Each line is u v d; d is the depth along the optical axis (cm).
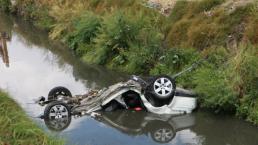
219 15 2056
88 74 2198
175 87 1612
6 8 4297
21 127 1309
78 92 1914
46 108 1555
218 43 1936
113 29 2270
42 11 3559
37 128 1345
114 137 1452
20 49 2803
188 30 2127
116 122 1570
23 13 3956
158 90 1603
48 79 2112
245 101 1551
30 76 2156
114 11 2503
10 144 1241
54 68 2314
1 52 2080
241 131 1484
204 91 1633
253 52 1670
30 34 3309
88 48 2525
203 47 1983
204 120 1571
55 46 2859
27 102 1736
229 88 1579
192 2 2283
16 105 1562
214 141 1436
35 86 1988
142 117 1608
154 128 1531
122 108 1664
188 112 1633
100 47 2336
